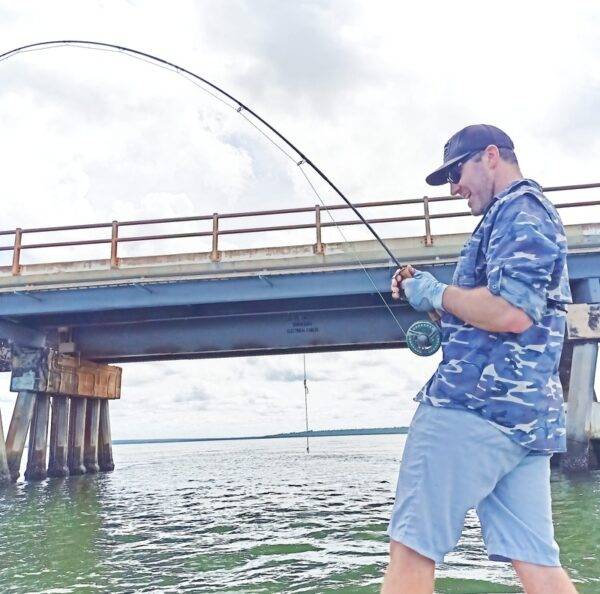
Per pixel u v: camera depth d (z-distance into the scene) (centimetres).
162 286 1705
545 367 165
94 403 2347
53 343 2033
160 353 1970
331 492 1550
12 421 1852
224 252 1670
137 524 1008
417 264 1575
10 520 1066
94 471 2311
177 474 2544
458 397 166
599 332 1509
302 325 1869
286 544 795
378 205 1609
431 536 164
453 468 164
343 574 608
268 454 5975
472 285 176
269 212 1658
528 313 153
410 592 162
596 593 486
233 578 602
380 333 1820
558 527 818
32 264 1755
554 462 1658
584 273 1534
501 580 538
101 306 1723
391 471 2514
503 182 184
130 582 593
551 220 165
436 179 200
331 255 1617
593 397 1526
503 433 163
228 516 1100
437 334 189
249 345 1903
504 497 177
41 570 655
